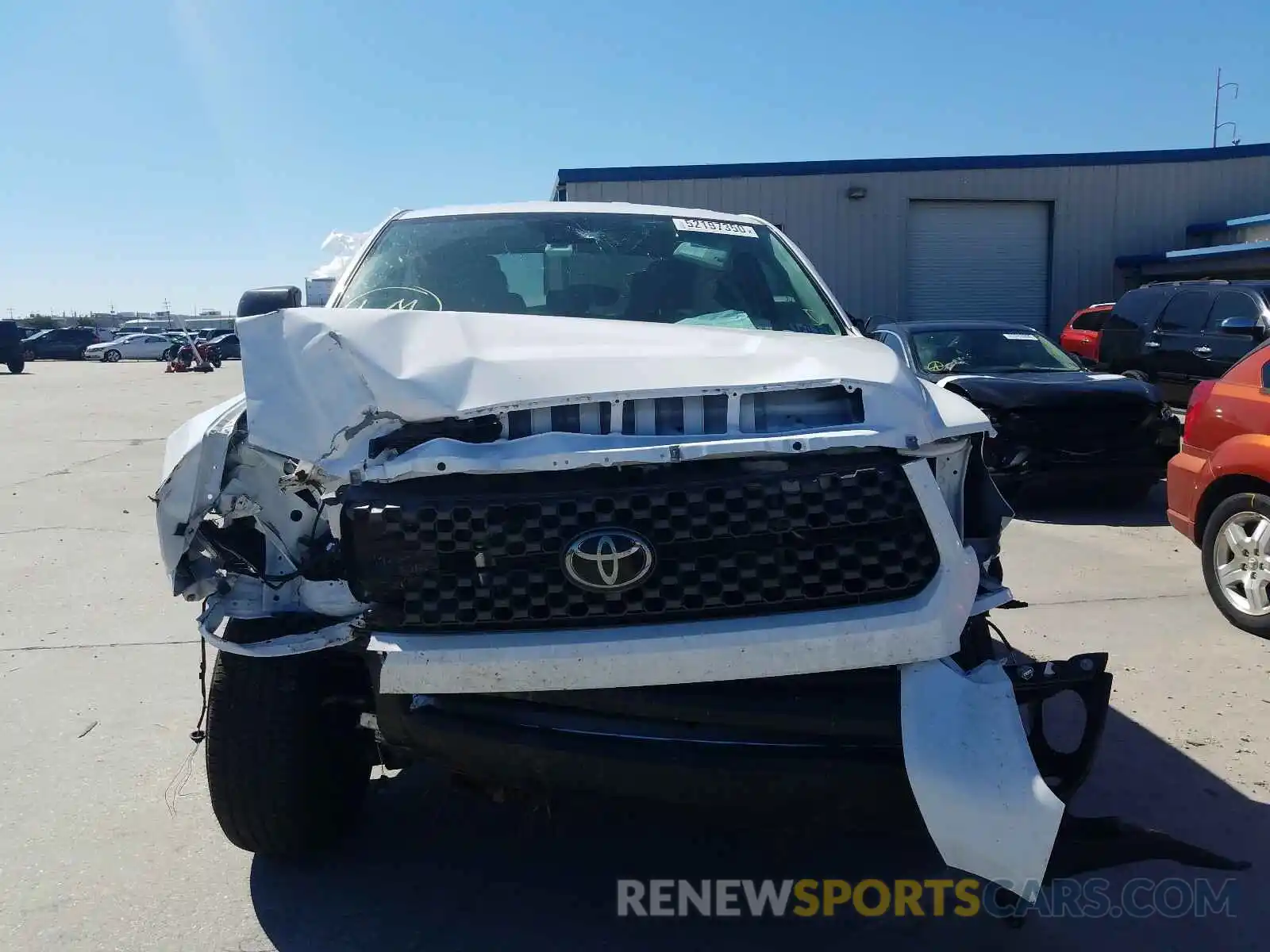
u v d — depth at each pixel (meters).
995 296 22.41
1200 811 3.59
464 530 2.50
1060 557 7.23
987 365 9.32
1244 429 5.56
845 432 2.53
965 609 2.55
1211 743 4.12
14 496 9.84
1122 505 9.20
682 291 3.98
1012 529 8.20
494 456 2.49
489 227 4.24
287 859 3.32
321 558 2.66
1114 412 8.25
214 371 36.75
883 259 21.88
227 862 3.33
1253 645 5.29
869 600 2.52
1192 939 2.91
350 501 2.55
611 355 2.75
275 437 2.61
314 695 2.99
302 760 2.99
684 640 2.45
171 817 3.63
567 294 3.94
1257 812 3.57
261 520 2.69
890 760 2.46
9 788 3.83
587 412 2.58
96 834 3.50
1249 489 5.52
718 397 2.59
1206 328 12.04
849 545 2.51
